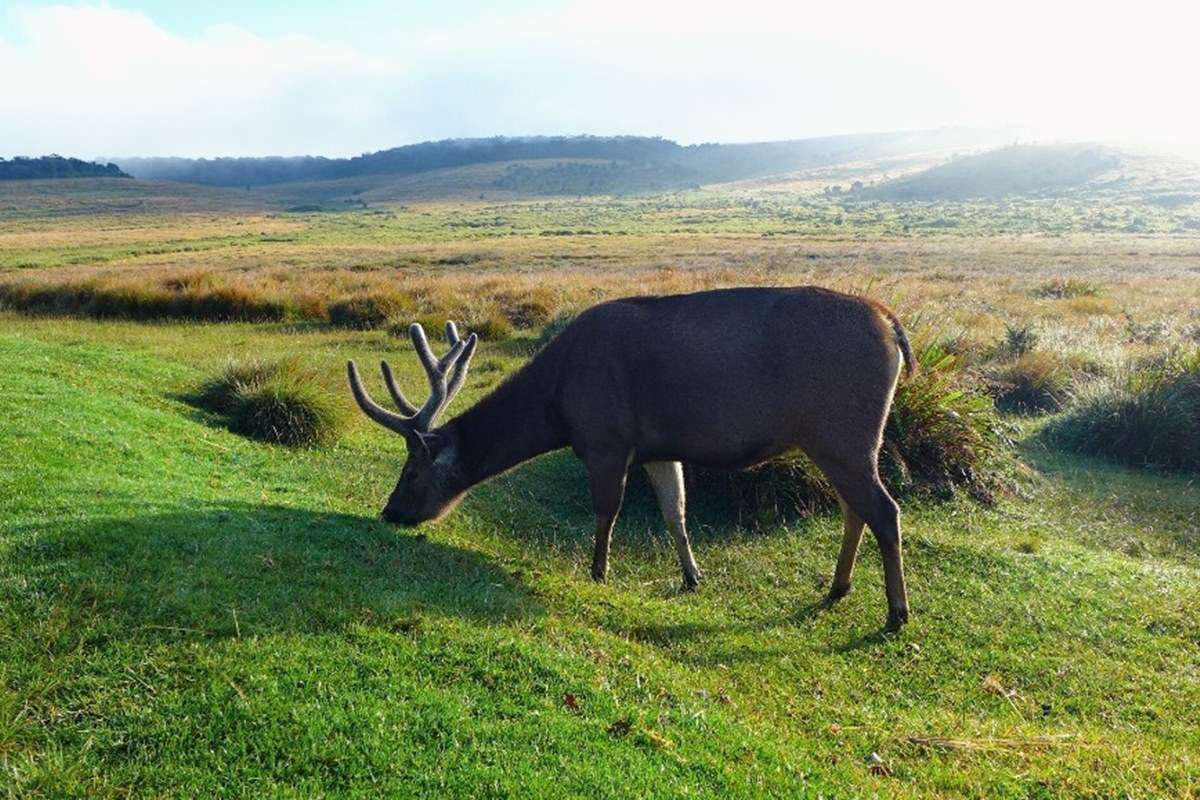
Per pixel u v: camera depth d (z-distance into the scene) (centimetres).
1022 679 578
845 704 538
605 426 679
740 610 672
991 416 1051
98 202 16462
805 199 16475
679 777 406
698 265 4188
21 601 466
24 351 1135
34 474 647
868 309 626
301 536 629
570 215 13825
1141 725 526
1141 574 733
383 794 368
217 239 8469
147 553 533
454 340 792
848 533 671
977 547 768
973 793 440
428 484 727
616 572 739
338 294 2292
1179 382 1151
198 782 366
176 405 1047
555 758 403
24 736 382
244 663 439
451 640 493
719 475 873
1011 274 3672
